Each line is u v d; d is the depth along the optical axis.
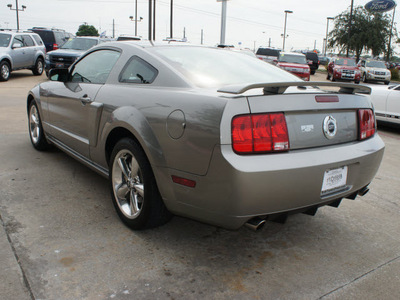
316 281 2.38
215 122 2.16
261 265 2.53
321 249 2.79
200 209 2.33
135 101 2.76
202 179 2.25
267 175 2.14
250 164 2.13
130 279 2.28
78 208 3.23
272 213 2.26
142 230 2.89
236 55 3.44
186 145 2.30
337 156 2.44
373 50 36.53
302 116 2.36
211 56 3.19
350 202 3.75
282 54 19.33
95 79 3.46
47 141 4.68
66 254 2.50
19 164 4.30
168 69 2.76
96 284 2.21
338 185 2.53
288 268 2.51
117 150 2.89
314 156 2.34
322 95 2.47
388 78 23.75
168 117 2.43
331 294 2.25
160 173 2.48
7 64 13.25
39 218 3.00
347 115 2.64
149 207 2.66
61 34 22.42
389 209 3.62
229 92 2.17
